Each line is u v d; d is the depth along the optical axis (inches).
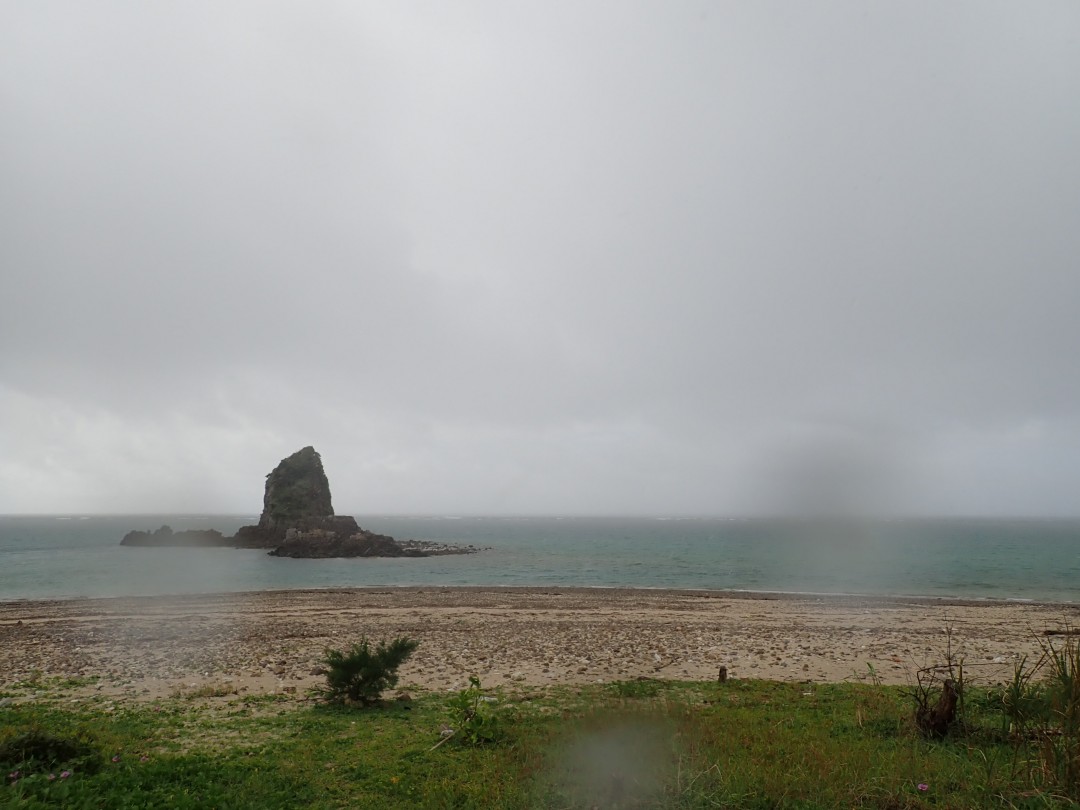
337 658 566.3
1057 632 957.2
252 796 325.4
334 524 4082.2
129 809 299.7
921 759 350.9
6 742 365.4
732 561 3038.9
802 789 311.6
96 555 3518.7
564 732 418.6
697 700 549.6
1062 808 275.3
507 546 4392.2
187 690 645.3
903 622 1131.9
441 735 447.8
